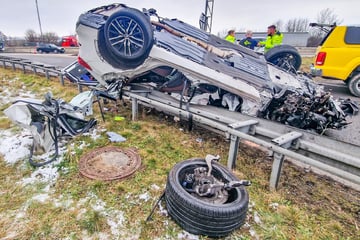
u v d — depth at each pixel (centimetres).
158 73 350
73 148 280
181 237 166
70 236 164
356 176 170
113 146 292
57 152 262
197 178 197
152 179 229
